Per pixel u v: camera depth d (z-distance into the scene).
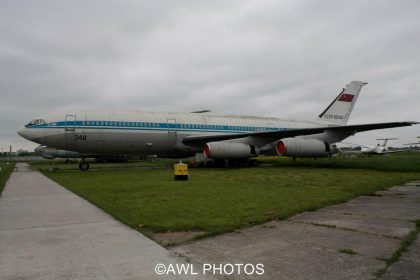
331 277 4.19
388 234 6.16
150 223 7.17
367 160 38.06
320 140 27.09
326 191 11.98
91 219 7.86
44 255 5.21
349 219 7.51
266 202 9.70
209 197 10.87
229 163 29.86
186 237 6.18
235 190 12.55
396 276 4.20
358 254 5.05
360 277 4.18
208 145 25.23
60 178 20.05
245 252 5.24
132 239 6.05
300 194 11.27
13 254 5.27
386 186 13.43
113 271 4.51
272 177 17.91
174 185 14.55
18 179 20.70
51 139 23.88
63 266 4.72
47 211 8.99
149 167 32.59
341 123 34.97
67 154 54.81
